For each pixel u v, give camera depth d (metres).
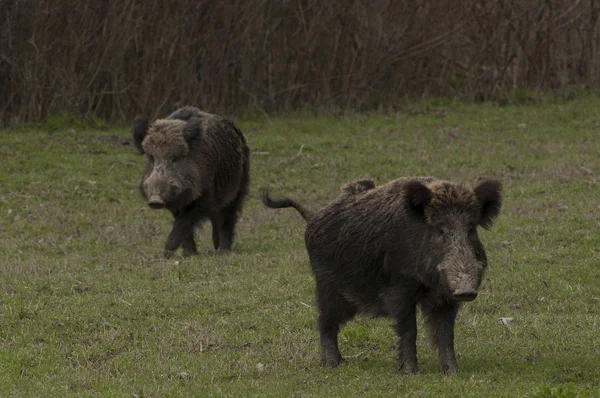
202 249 52.72
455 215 27.56
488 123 83.56
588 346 32.19
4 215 59.41
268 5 87.06
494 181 28.20
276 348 33.44
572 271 42.47
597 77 92.44
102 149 74.62
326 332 31.50
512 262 44.44
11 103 82.06
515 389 27.08
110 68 82.25
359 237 29.78
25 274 44.84
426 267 27.69
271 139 78.31
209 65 85.31
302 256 47.53
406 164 71.25
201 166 49.28
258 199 64.19
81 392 28.86
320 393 27.66
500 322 35.91
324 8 88.31
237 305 39.06
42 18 80.56
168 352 33.34
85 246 52.12
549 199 57.62
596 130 80.31
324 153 75.38
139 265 46.72
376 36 89.62
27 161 70.50
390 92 91.12
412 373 29.11
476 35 91.00
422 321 36.81
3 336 35.78
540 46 92.00
